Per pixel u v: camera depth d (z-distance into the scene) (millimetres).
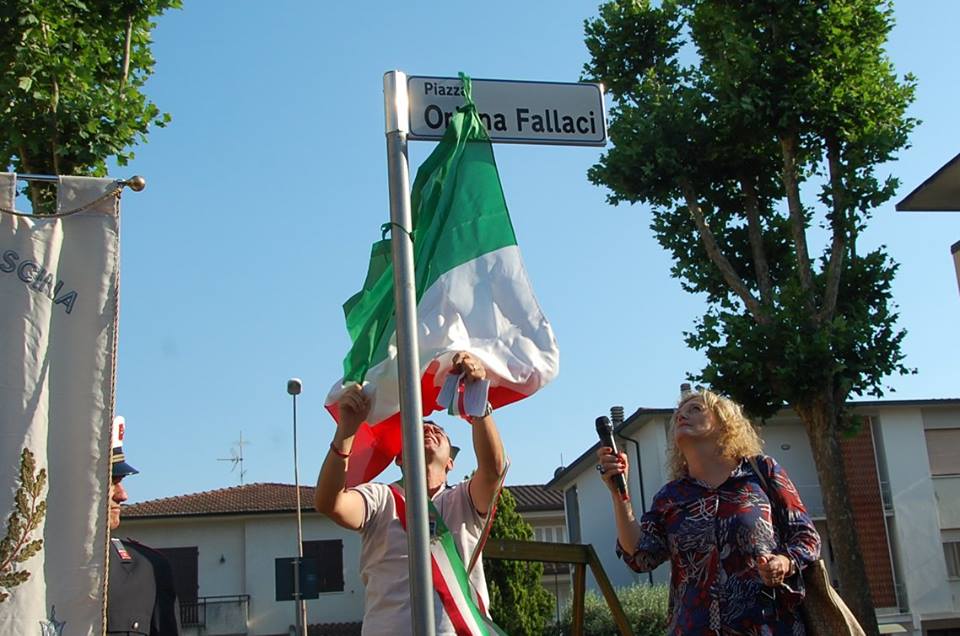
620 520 4395
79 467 4199
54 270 4363
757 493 4148
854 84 16844
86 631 4047
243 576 37844
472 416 3750
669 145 17891
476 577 4270
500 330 3957
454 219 4090
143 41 10914
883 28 17188
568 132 4359
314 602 37812
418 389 3547
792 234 17922
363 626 4219
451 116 4164
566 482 40562
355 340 4055
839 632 4012
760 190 18656
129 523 37719
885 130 16875
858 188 17141
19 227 4359
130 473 5445
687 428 4277
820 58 16922
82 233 4434
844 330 16766
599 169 18391
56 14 9961
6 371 4199
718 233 18891
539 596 27969
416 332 3623
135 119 10008
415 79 4148
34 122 9609
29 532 4066
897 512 31797
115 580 5254
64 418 4234
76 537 4129
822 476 17031
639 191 18266
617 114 18562
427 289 3990
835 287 17516
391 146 3920
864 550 31641
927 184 17422
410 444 3475
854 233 17469
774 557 3879
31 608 4004
